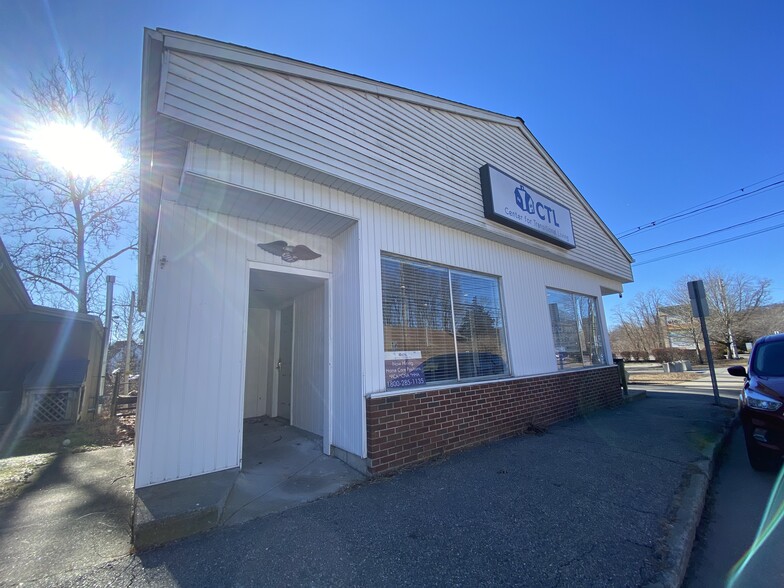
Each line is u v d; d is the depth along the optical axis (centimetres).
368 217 502
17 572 241
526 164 816
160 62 344
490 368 653
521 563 245
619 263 1130
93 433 757
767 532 304
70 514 341
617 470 424
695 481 381
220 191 394
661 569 234
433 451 489
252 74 387
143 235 636
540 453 501
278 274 502
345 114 466
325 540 277
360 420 441
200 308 415
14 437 729
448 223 613
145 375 370
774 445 406
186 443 383
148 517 281
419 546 268
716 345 3488
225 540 279
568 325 915
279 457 477
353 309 480
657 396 1106
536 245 778
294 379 655
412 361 527
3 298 830
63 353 972
